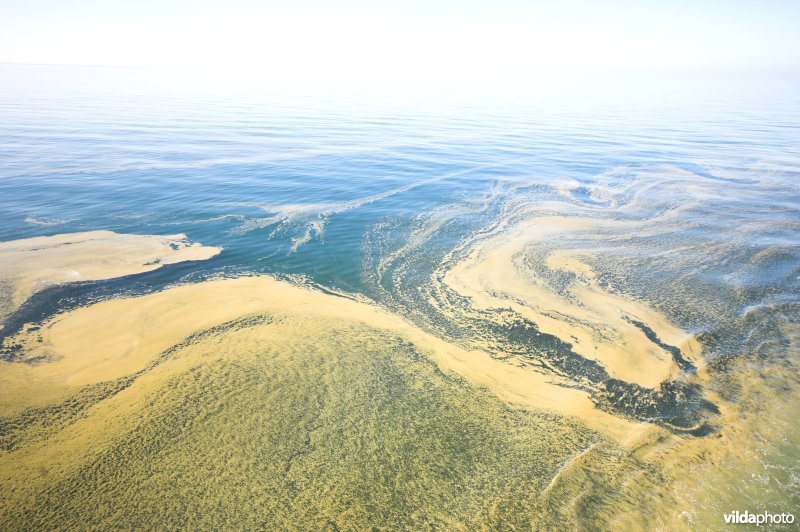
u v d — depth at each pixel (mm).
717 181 21359
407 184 20422
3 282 10109
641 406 6816
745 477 5469
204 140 29766
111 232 13617
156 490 5113
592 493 5254
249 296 10008
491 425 6340
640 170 23672
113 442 5797
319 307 9648
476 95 73062
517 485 5355
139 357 7656
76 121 36125
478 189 19859
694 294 10367
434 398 6867
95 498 5008
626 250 13008
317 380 7160
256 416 6301
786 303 9883
